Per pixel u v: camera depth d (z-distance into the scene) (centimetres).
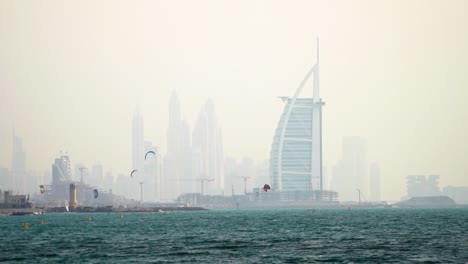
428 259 18412
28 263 18512
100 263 18188
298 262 17988
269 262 18000
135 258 19162
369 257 18975
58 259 19300
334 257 19012
